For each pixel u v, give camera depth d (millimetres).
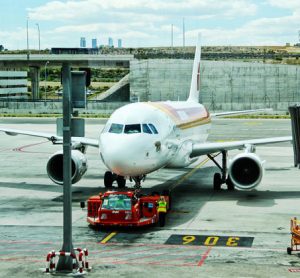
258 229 25312
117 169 27172
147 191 34656
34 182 38719
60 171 32750
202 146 35125
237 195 33531
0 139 70938
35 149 60188
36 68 138750
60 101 127750
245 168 31203
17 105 125562
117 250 22094
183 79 123562
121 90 141125
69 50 145250
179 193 34281
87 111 121000
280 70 122250
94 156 53812
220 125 92562
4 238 23938
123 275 19047
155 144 28453
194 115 40000
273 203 31031
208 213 28562
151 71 124438
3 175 41938
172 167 34500
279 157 53062
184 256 21250
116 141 27281
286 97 122500
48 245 22844
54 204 31047
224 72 123938
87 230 25281
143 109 30219
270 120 104438
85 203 31250
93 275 19078
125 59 124812
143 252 21797
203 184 37562
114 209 25203
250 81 123250
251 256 21203
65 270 19594
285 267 19828
